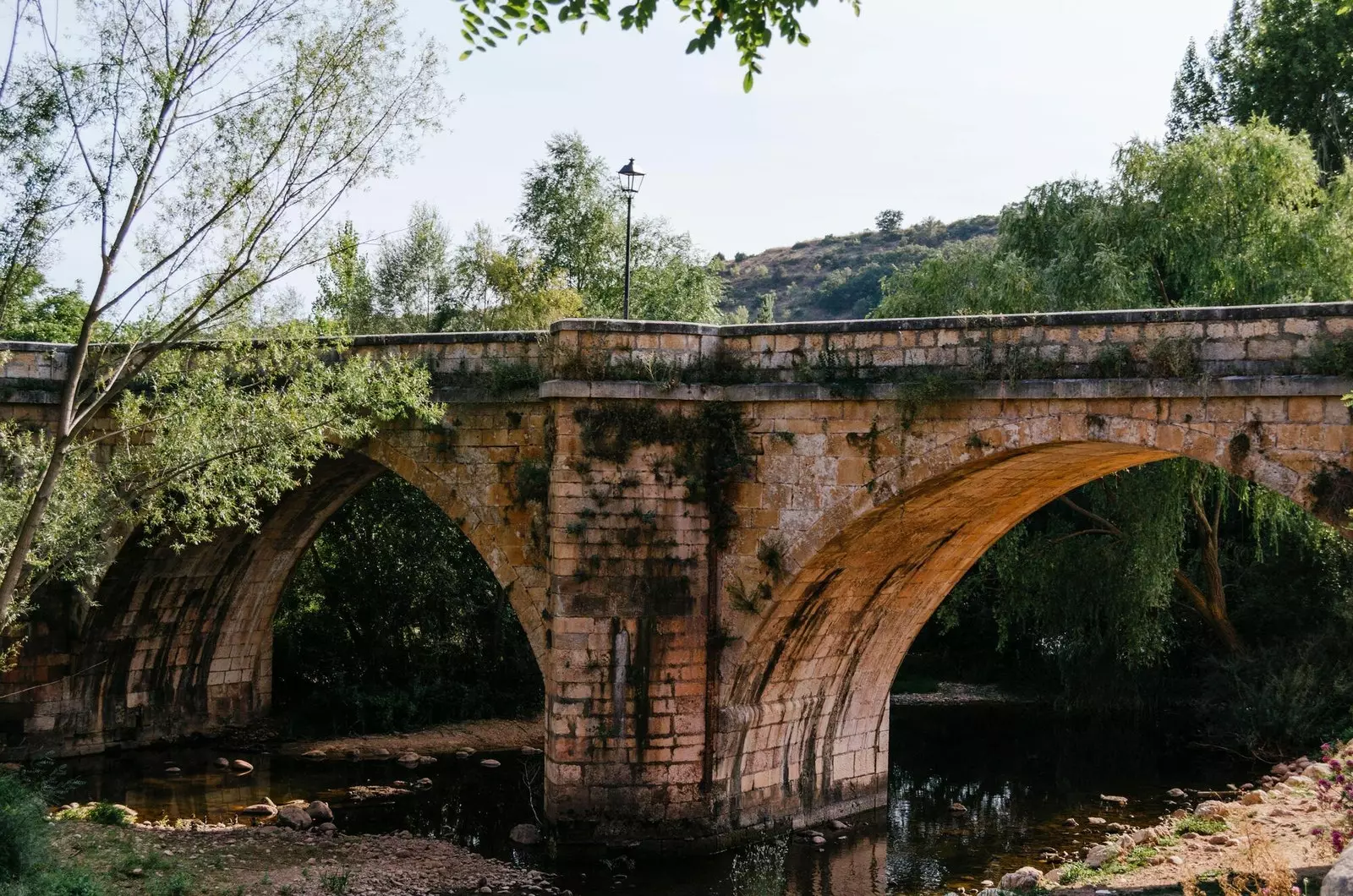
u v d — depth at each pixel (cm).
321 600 3881
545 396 2166
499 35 1133
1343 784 1680
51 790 2398
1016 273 3023
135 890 1902
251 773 2958
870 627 2488
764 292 11712
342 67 2036
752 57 1190
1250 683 3372
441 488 2398
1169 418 1819
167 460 2203
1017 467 2108
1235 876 1603
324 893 1966
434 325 4494
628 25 1116
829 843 2330
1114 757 3238
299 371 2347
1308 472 1709
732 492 2178
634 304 4494
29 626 2903
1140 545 3198
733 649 2167
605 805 2144
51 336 3838
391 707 3484
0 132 1911
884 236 12962
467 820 2516
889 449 2045
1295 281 2875
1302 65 3962
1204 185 3052
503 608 3850
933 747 3381
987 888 1958
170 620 3181
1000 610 3781
